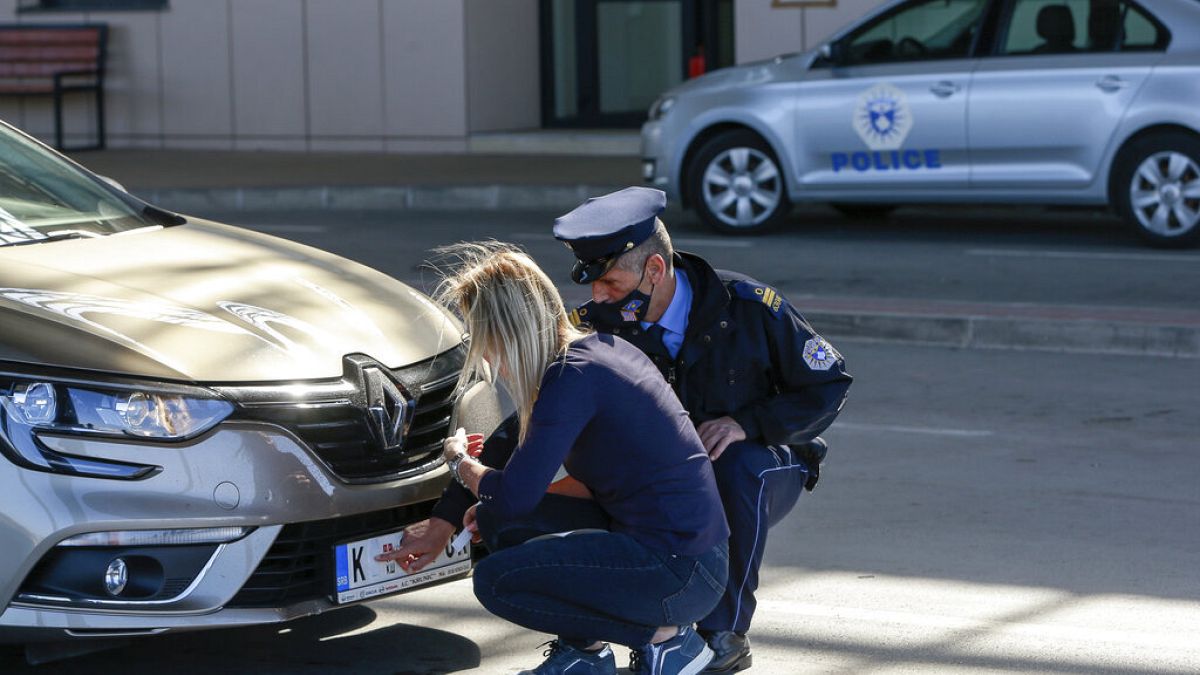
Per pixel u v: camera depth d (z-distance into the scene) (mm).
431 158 27969
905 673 7449
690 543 6430
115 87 30562
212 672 7453
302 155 28906
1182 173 18281
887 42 19531
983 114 18844
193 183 24719
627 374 6379
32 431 6387
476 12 28562
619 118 29625
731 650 7270
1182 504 10117
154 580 6523
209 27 29859
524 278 6344
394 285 8352
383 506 7039
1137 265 17719
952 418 12477
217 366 6770
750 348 7035
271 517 6664
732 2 28750
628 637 6602
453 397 7609
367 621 8227
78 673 7410
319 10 29172
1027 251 18859
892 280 17219
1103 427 12109
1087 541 9398
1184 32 18172
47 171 8867
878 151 19406
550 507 6762
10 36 30312
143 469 6480
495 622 8234
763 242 19812
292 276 7934
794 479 7336
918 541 9453
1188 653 7656
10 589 6336
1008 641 7844
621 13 29328
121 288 7258
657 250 6801
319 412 6930
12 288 6984
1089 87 18406
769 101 19812
